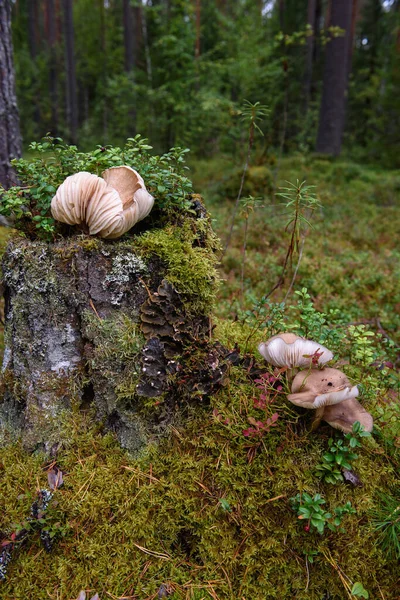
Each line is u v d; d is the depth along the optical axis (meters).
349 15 12.37
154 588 1.89
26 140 19.52
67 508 1.99
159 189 2.19
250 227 6.74
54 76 21.14
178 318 2.15
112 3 28.50
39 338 2.17
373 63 21.81
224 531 1.98
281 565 1.90
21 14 29.72
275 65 11.77
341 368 2.57
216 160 12.88
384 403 2.42
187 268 2.17
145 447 2.15
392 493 2.08
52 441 2.20
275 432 2.13
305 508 1.82
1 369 2.64
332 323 3.67
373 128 16.70
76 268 2.08
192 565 1.97
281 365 2.20
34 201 2.34
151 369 2.06
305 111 16.92
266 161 10.97
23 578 1.88
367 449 2.15
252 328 2.91
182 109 9.99
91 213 2.00
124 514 2.01
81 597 1.82
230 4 17.30
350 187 10.80
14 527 1.88
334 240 7.00
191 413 2.19
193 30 10.66
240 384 2.31
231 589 1.88
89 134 17.75
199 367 2.15
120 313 2.15
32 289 2.10
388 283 5.24
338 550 1.92
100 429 2.26
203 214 2.46
